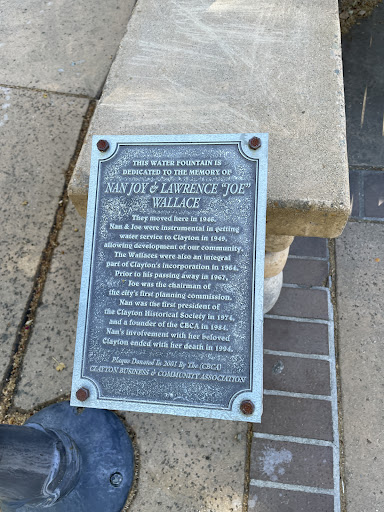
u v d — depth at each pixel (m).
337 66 1.96
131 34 2.25
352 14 3.67
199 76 2.02
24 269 2.49
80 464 1.90
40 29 3.55
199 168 1.58
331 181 1.63
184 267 1.53
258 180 1.53
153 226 1.57
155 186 1.59
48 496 1.68
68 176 2.79
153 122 1.88
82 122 3.01
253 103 1.89
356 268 2.48
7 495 1.60
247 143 1.56
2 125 3.01
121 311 1.55
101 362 1.53
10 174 2.80
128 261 1.57
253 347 1.46
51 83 3.21
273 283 2.18
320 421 2.02
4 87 3.19
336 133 1.76
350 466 1.93
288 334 2.27
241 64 2.03
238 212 1.53
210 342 1.49
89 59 3.34
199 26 2.23
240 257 1.51
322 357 2.19
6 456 1.50
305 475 1.91
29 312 2.36
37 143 2.93
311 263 2.51
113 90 2.02
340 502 1.86
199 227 1.54
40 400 2.12
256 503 1.87
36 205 2.69
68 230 2.62
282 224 1.71
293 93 1.90
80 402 1.51
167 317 1.52
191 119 1.87
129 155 1.63
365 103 3.18
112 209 1.61
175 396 1.48
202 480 1.92
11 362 2.22
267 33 2.14
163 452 1.98
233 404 1.44
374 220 2.65
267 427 2.02
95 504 1.86
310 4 2.23
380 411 2.04
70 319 2.33
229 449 1.98
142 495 1.90
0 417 2.10
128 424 2.05
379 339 2.23
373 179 2.81
